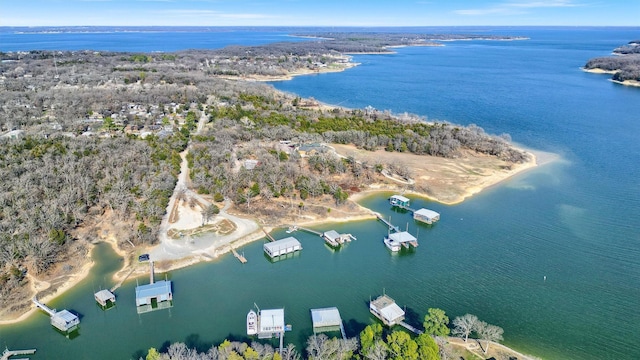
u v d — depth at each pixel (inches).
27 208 4055.1
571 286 3373.5
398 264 3715.6
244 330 2901.1
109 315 3034.0
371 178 5393.7
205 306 3142.2
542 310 3093.0
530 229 4284.0
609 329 2901.1
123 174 4879.4
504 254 3843.5
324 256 3846.0
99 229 4084.6
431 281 3459.6
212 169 5206.7
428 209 4739.2
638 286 3371.1
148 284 3292.3
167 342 2790.4
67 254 3636.8
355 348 2588.6
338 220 4466.0
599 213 4613.7
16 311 3026.6
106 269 3531.0
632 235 4151.1
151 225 4057.6
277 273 3570.4
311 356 2490.2
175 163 5438.0
